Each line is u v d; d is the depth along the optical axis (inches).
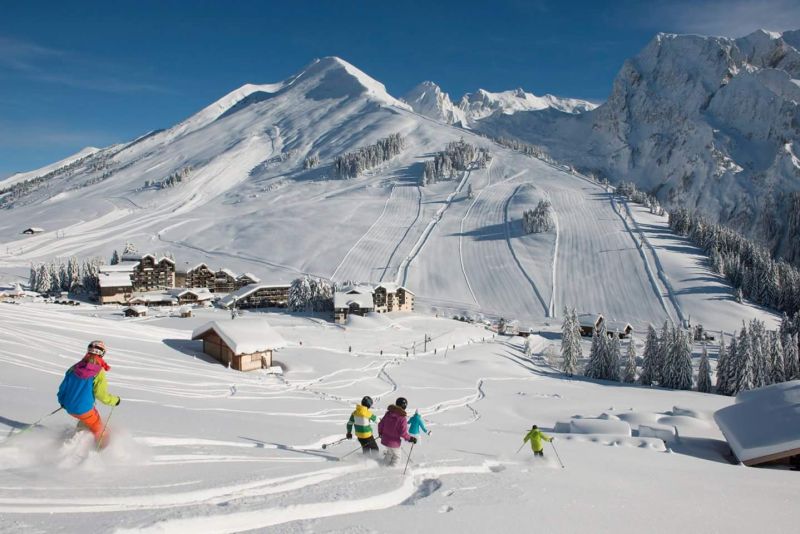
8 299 4520.2
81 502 229.0
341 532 230.2
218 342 1648.6
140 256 5398.6
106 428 335.0
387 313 4618.6
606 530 278.7
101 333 1432.1
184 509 232.7
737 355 2768.2
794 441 1083.3
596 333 3316.9
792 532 319.9
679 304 5108.3
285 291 4768.7
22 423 363.3
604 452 811.4
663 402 2305.6
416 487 354.3
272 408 971.9
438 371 2652.6
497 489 349.4
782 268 5615.2
